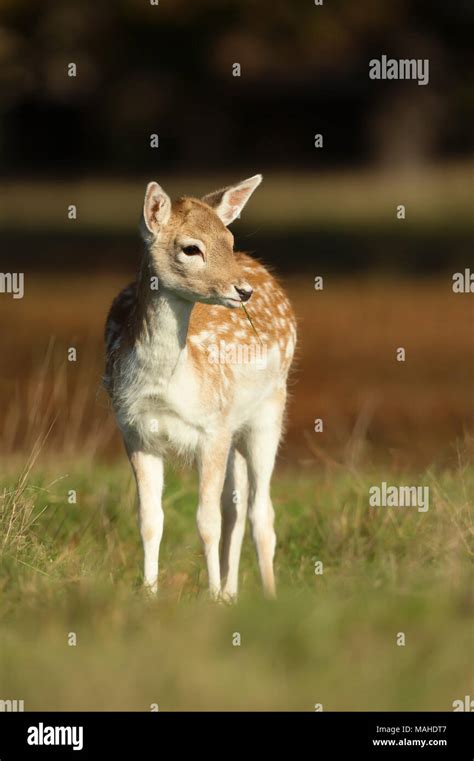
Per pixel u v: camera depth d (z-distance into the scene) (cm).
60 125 7800
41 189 6988
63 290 3878
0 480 1486
